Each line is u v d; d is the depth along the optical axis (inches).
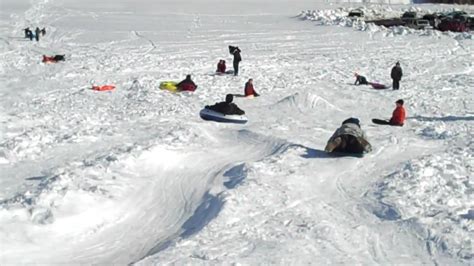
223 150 609.3
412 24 2171.5
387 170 545.0
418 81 1157.7
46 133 677.9
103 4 2913.4
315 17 2343.8
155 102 904.3
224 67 1205.1
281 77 1163.3
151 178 510.6
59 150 613.3
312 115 838.5
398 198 458.9
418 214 430.6
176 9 2758.4
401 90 1061.1
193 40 1707.7
